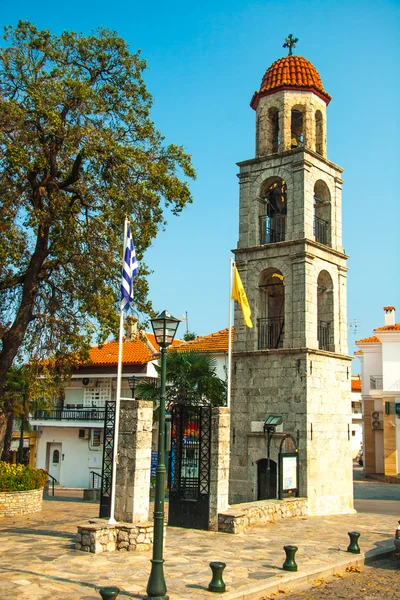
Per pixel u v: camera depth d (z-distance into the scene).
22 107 21.88
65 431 43.47
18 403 33.62
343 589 13.27
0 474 22.89
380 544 17.78
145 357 41.50
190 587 12.47
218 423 19.58
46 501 28.50
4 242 21.14
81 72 24.00
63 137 22.11
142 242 23.70
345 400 27.03
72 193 24.77
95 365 41.97
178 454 20.08
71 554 14.88
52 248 23.70
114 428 16.34
